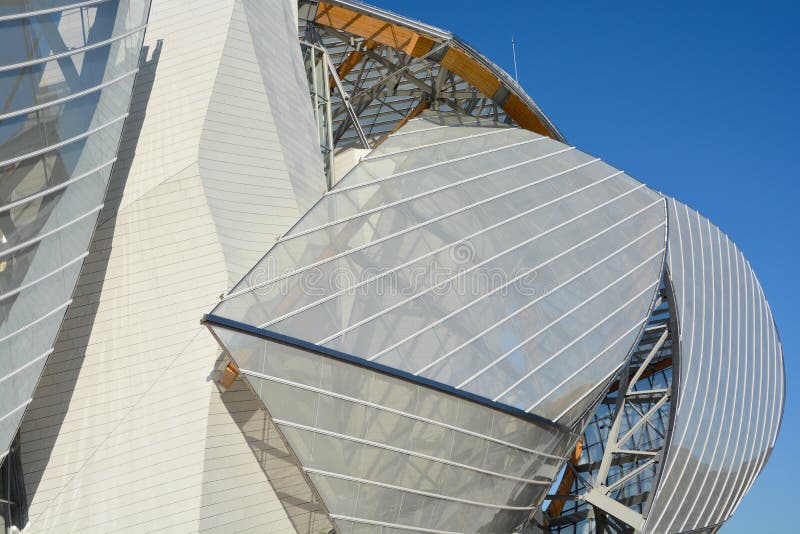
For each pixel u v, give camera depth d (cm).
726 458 3447
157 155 2114
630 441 4066
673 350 3186
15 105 1620
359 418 1920
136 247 2027
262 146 2261
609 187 2997
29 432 1870
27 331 1652
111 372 1936
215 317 1778
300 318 1903
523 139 2933
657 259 2872
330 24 3080
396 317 2061
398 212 2277
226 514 1952
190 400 1950
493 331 2233
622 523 3572
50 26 1745
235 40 2308
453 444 2072
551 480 2450
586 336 2447
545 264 2494
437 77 3647
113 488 1878
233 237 2105
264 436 2020
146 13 2123
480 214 2464
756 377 3916
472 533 2166
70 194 1766
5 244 1595
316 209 2123
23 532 1817
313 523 2053
